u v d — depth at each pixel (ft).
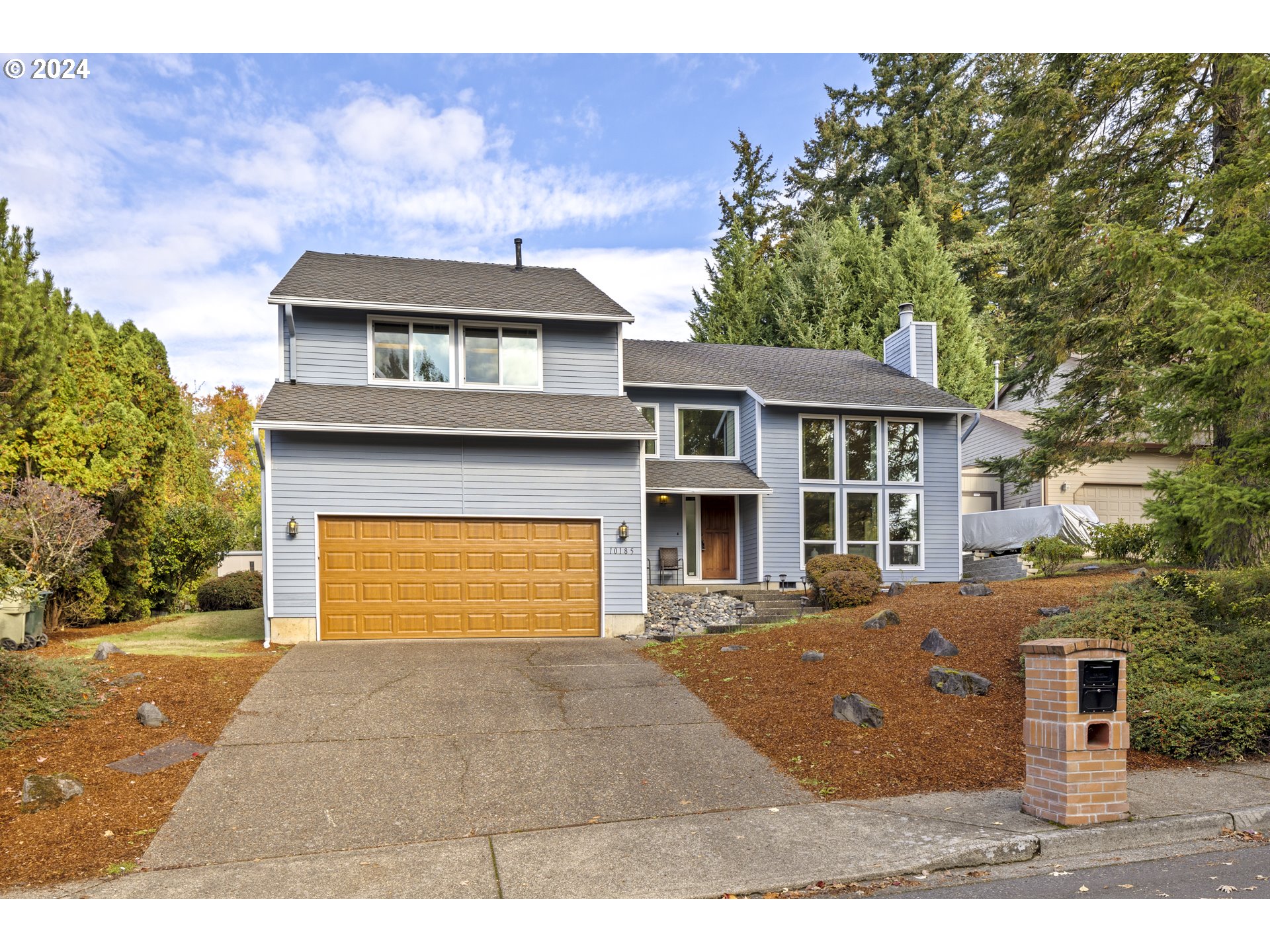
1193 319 29.32
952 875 16.80
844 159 128.57
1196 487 28.48
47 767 22.89
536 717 29.07
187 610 67.21
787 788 22.65
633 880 16.42
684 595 57.57
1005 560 65.77
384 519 46.29
